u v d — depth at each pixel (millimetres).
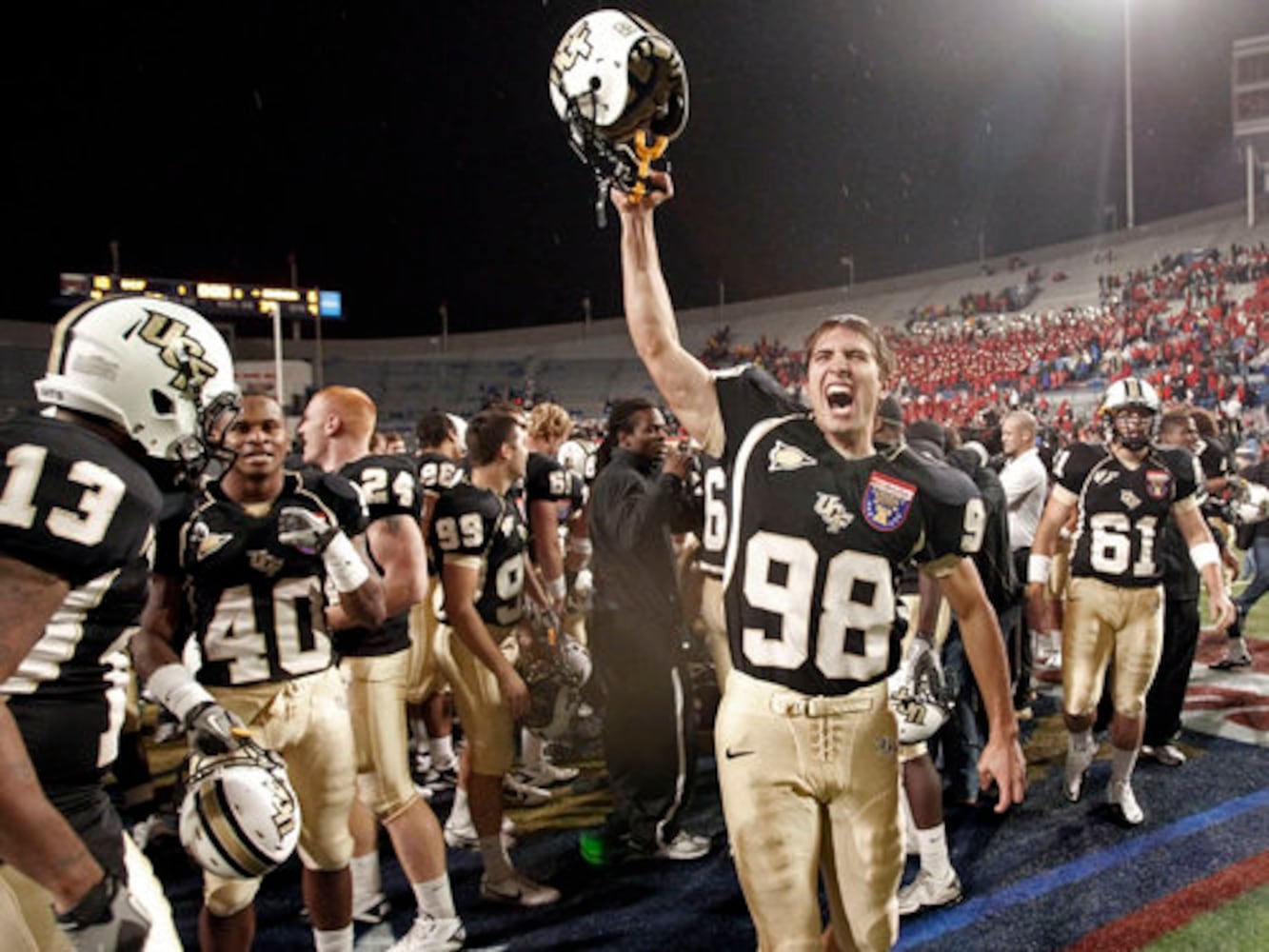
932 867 3154
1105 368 22078
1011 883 3285
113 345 1587
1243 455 13852
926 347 27547
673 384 2213
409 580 2812
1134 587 3781
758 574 2100
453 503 3162
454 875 3520
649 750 3400
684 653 3488
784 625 2057
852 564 2070
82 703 1547
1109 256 29984
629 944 2957
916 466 2154
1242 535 6438
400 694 2949
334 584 2473
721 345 33344
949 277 33719
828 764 2037
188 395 1667
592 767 4707
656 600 3402
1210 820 3744
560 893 3330
